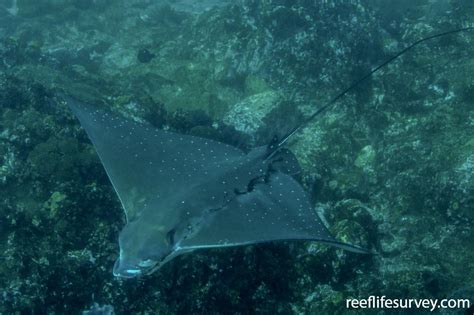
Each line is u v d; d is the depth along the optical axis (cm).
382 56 1092
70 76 1102
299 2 1098
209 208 486
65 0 1788
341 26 1079
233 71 1171
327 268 607
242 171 552
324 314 545
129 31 1639
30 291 500
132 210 490
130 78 1211
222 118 1020
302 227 487
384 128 962
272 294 568
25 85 800
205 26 1301
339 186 844
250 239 464
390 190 796
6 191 623
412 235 712
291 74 1078
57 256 542
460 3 1208
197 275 546
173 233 455
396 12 1549
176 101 1143
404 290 572
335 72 1048
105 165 540
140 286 537
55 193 602
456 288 602
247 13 1190
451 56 1008
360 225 678
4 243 545
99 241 563
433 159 773
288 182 572
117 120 612
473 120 834
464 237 679
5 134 702
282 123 981
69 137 688
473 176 694
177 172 549
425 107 938
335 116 992
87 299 533
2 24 1725
